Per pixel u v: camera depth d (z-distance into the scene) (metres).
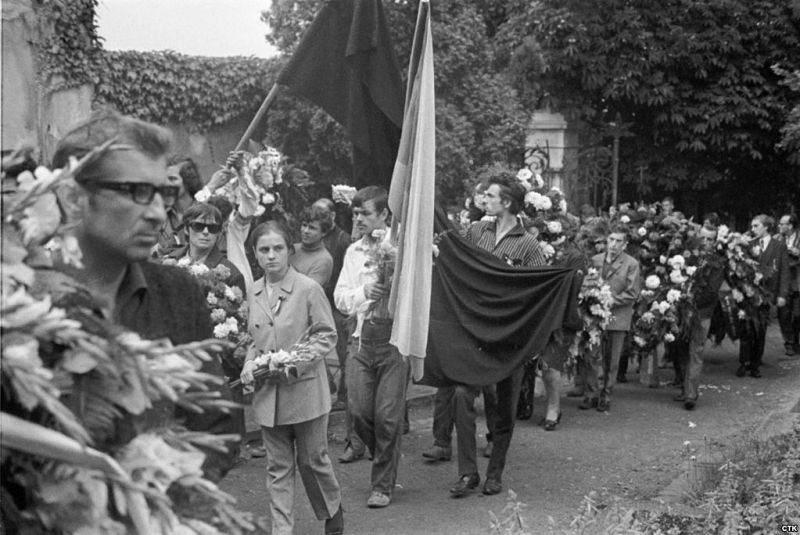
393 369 8.05
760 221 17.59
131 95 14.62
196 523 2.38
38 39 12.31
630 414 12.24
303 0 16.17
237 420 3.15
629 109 22.84
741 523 6.43
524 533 5.48
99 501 2.18
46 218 2.30
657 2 22.22
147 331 2.93
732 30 22.09
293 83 8.13
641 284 13.06
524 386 11.61
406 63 17.12
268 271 6.87
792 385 14.59
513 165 18.16
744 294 14.93
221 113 15.88
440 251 8.64
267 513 7.81
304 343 6.77
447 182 16.94
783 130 20.91
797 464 7.15
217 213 7.49
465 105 17.64
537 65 20.95
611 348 12.46
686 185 23.41
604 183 21.72
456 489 8.49
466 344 8.43
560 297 8.66
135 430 2.38
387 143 8.41
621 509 6.16
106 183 2.64
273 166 8.57
